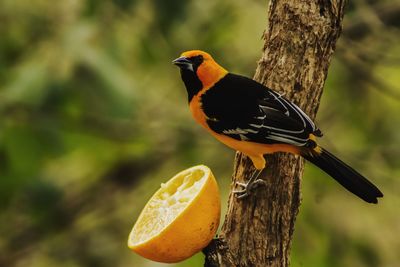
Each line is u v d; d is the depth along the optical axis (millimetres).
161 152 16594
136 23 12383
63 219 16141
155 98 15578
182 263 11773
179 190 7484
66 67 11047
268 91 7883
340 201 13539
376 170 15383
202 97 8516
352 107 14945
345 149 14906
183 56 8680
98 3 11539
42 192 13078
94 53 11047
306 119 7742
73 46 11031
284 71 7789
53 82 10992
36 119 12039
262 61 7941
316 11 7680
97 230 15852
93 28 11305
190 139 15727
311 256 12992
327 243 13078
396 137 14664
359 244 13133
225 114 8234
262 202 7465
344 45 14320
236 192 7504
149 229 7250
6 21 12133
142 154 16734
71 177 15984
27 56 12219
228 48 14336
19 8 12125
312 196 13461
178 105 15891
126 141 15414
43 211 13422
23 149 12141
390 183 14867
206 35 13828
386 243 13977
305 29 7699
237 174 8117
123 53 11617
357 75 14812
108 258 15477
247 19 14641
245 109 8055
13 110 11938
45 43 11781
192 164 15852
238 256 7324
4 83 12055
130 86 11109
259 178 7742
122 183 16938
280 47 7781
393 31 14766
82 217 17375
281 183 7680
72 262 15461
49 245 15812
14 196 12906
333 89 15047
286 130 7809
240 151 8133
